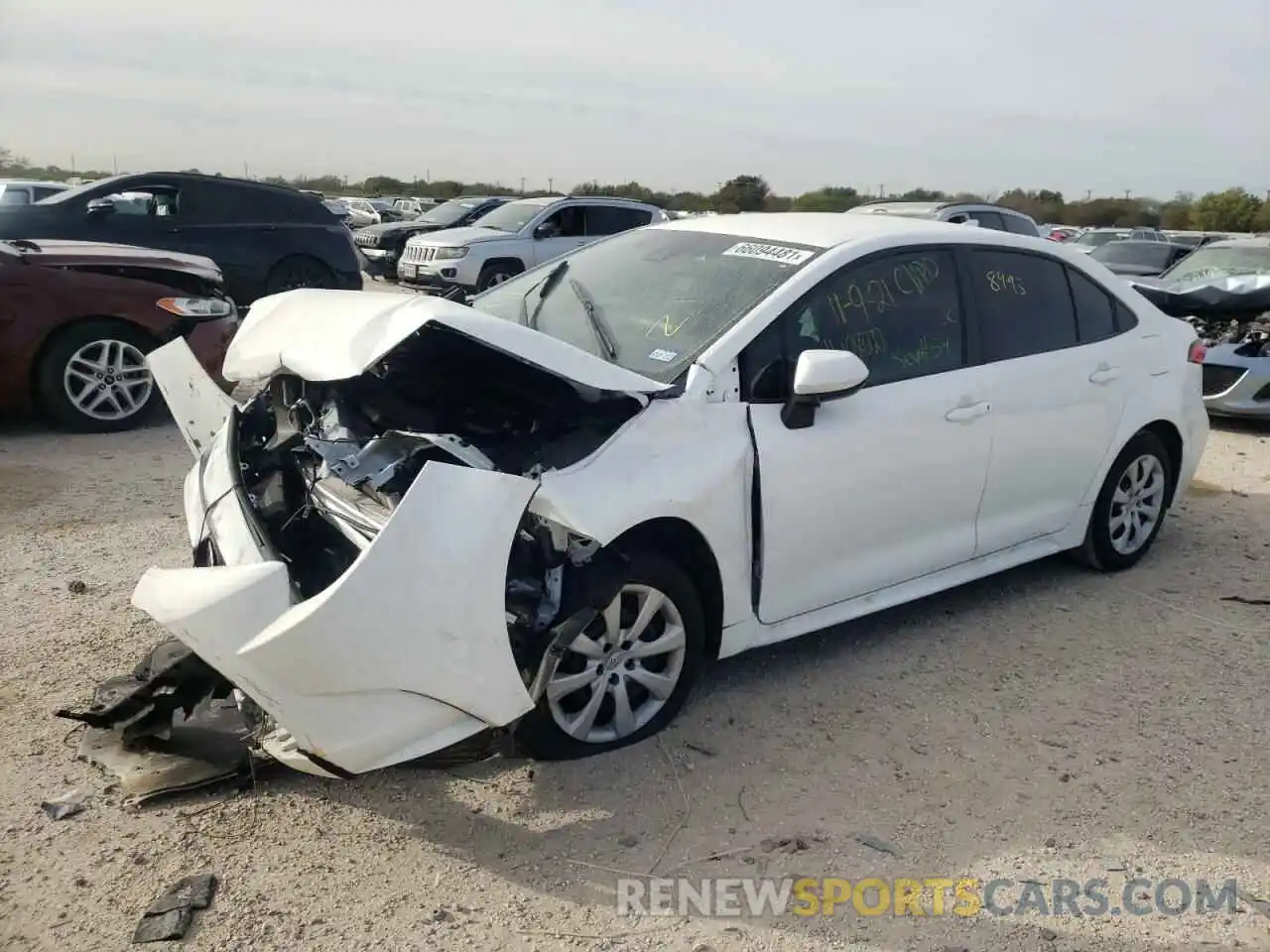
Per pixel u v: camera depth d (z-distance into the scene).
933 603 4.86
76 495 5.92
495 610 2.87
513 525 2.90
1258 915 2.83
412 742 2.88
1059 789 3.37
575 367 3.21
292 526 3.50
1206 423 5.58
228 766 3.24
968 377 4.28
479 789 3.26
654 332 3.84
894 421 3.97
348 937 2.62
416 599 2.76
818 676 4.08
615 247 4.69
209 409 4.28
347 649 2.70
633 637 3.44
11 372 7.11
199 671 3.09
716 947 2.65
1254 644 4.50
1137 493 5.27
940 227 4.49
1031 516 4.71
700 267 4.18
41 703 3.61
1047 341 4.68
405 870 2.88
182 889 2.75
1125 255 14.93
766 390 3.67
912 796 3.30
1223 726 3.79
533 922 2.71
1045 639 4.49
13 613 4.30
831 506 3.81
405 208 39.12
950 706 3.88
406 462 3.15
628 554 3.33
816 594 3.89
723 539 3.52
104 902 2.70
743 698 3.89
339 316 3.55
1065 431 4.69
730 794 3.28
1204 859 3.05
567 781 3.32
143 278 7.78
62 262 7.39
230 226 12.17
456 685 2.85
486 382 3.72
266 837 2.99
